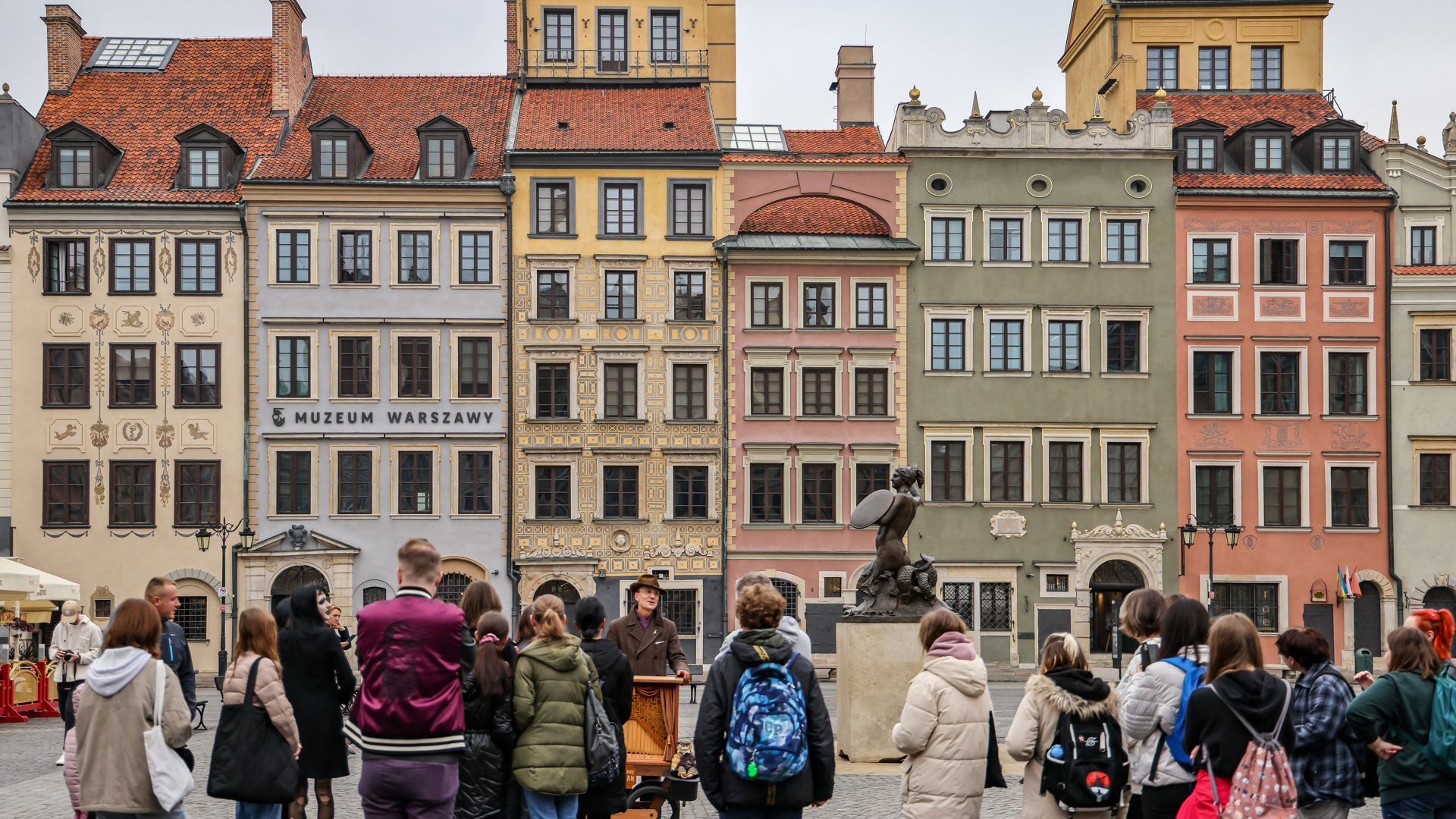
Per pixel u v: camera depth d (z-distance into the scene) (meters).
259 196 43.91
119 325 43.75
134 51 50.06
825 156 45.72
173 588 15.05
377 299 44.31
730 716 8.70
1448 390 45.25
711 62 50.19
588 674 9.99
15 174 43.75
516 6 50.44
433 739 8.88
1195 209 45.66
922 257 45.34
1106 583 44.88
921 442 44.97
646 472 44.53
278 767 10.23
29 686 27.41
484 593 10.87
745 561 44.47
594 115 47.09
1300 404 45.28
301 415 43.94
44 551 43.28
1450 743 9.30
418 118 47.88
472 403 44.34
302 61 48.75
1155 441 45.16
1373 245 45.50
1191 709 8.51
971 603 44.56
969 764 9.48
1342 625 44.62
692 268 45.06
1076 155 45.53
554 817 9.80
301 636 11.20
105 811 9.33
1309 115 49.72
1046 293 45.47
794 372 44.94
